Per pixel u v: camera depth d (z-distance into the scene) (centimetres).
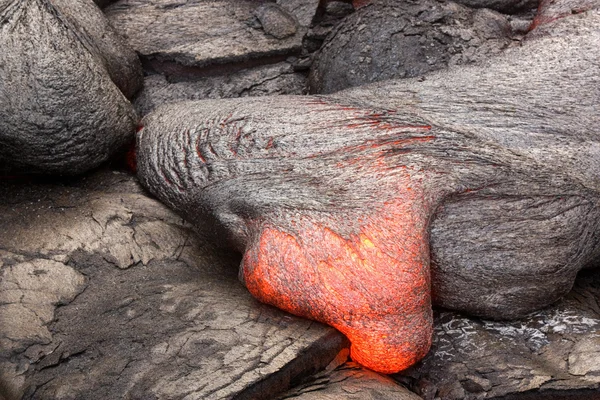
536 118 334
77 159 379
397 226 295
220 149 356
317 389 290
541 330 334
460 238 318
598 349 312
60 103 356
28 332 293
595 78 345
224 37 479
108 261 341
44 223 354
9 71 345
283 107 364
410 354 304
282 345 290
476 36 401
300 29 485
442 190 311
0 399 270
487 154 321
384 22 412
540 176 318
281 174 331
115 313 311
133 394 269
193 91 472
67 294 317
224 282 349
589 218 324
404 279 291
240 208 335
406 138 328
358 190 309
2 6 350
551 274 325
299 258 302
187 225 382
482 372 316
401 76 397
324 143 334
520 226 317
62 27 361
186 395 265
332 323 302
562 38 370
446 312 351
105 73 390
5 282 313
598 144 329
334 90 417
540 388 298
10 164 376
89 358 288
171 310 312
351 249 294
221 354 284
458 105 344
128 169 425
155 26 483
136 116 418
